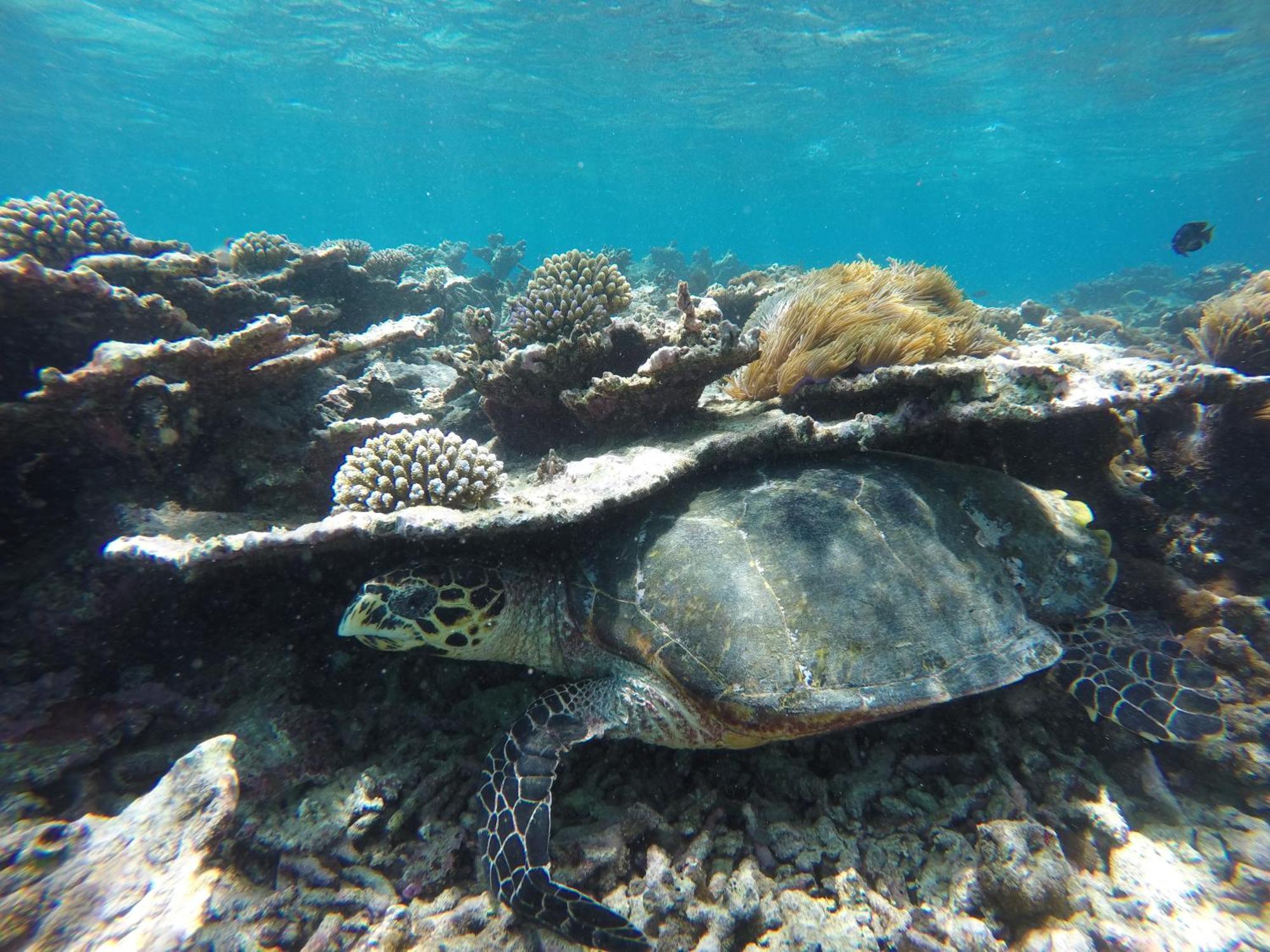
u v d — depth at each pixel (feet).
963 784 2.38
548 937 2.08
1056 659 2.44
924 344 2.92
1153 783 2.35
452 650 2.64
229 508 2.89
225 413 3.01
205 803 1.93
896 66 19.12
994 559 2.64
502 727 2.70
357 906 2.12
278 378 3.02
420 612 2.50
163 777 2.10
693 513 2.70
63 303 2.81
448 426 4.02
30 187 56.13
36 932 1.72
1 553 2.63
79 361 2.96
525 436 3.53
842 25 16.52
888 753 2.51
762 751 2.57
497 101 25.68
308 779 2.38
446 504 2.56
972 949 2.01
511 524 2.39
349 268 4.97
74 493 2.77
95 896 1.77
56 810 2.15
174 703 2.48
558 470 2.86
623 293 3.51
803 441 2.75
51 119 30.01
